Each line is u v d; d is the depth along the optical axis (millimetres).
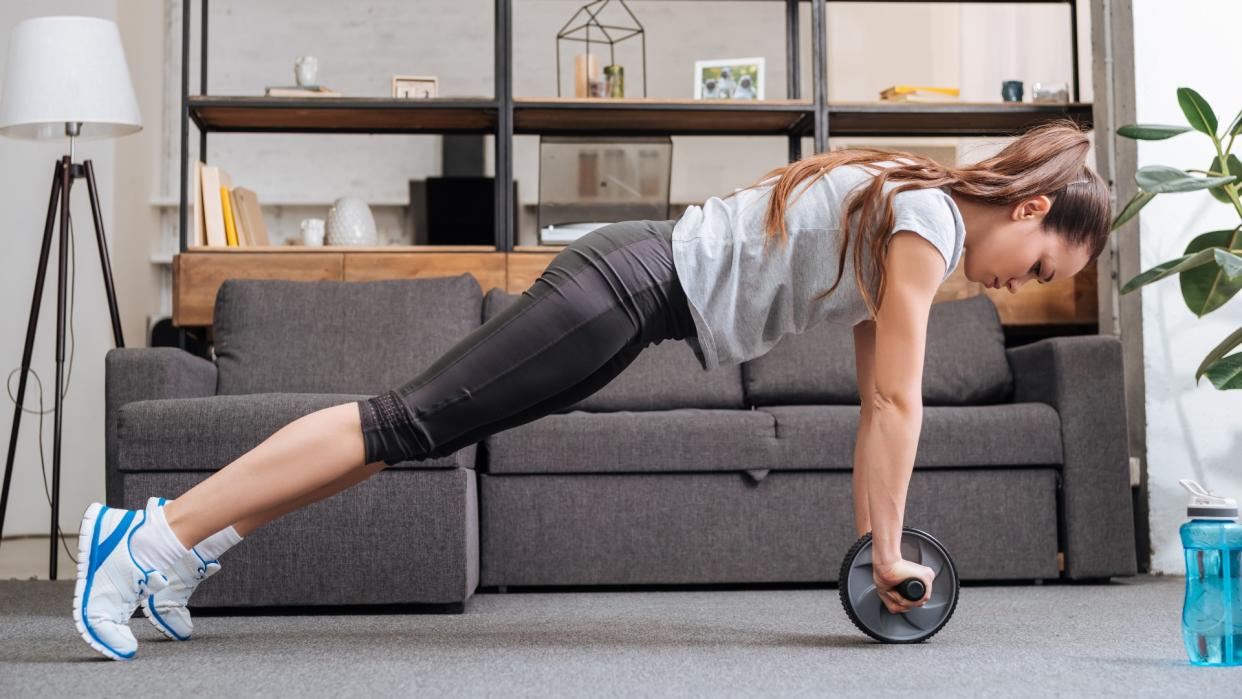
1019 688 1470
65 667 1684
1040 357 3098
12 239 5086
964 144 4035
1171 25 3379
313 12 7387
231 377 3115
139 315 5930
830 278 1779
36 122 3514
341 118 3951
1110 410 2984
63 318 3504
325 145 7312
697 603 2609
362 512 2414
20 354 5062
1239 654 1646
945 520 2941
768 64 7637
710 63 4082
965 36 6504
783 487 2920
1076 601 2586
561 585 2965
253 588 2391
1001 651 1801
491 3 7473
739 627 2143
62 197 3557
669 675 1582
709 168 7516
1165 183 2510
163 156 6836
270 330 3180
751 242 1799
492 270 3662
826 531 2922
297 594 2400
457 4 7457
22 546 4652
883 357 1716
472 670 1639
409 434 1750
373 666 1681
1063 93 4004
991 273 1830
